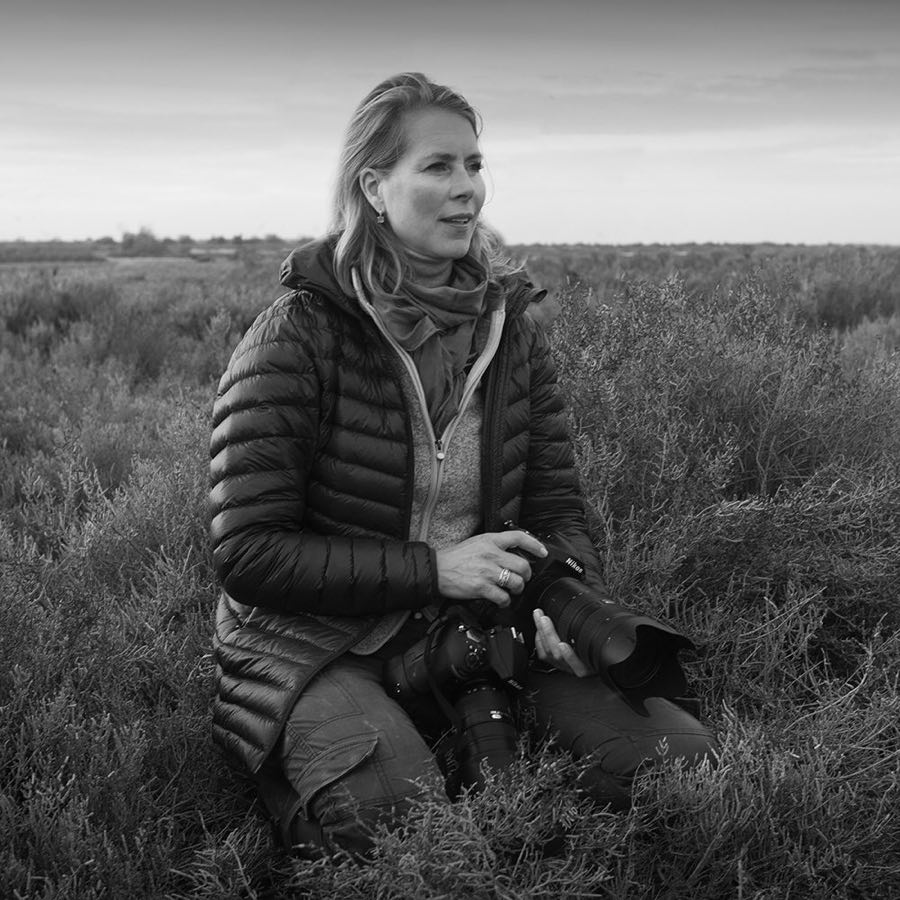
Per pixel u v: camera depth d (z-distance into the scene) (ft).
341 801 7.25
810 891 7.57
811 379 14.03
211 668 9.82
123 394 22.18
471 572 7.98
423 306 8.16
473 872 6.44
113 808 7.88
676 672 8.01
